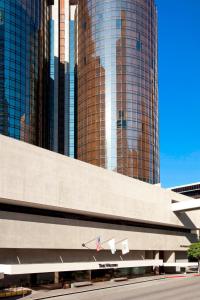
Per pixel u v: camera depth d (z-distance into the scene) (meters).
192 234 87.38
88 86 160.62
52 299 40.41
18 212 49.19
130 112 154.38
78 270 52.16
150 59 164.88
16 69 129.75
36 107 138.38
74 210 55.44
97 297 41.75
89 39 163.75
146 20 165.88
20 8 134.88
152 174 156.00
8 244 44.94
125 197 65.50
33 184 48.66
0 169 44.31
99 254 61.25
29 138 131.88
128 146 151.62
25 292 42.72
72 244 54.28
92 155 154.00
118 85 155.88
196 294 44.62
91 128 156.38
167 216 76.12
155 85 167.38
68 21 185.12
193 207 75.50
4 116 123.81
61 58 181.12
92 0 165.50
